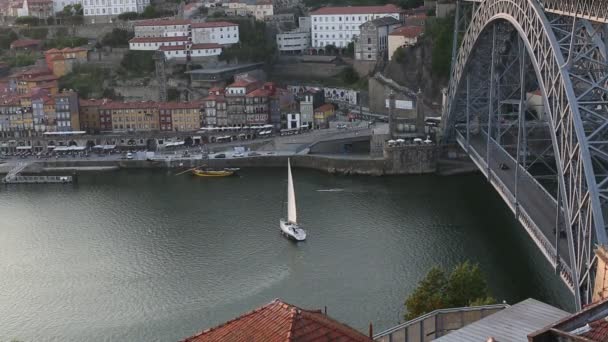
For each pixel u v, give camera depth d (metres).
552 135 126.94
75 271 158.38
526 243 161.25
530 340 51.50
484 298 109.00
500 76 198.50
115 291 147.75
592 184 110.56
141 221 190.38
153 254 166.00
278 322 48.47
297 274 150.75
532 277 141.62
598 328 50.72
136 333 130.62
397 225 177.75
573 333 50.50
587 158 112.50
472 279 112.69
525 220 143.50
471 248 158.88
